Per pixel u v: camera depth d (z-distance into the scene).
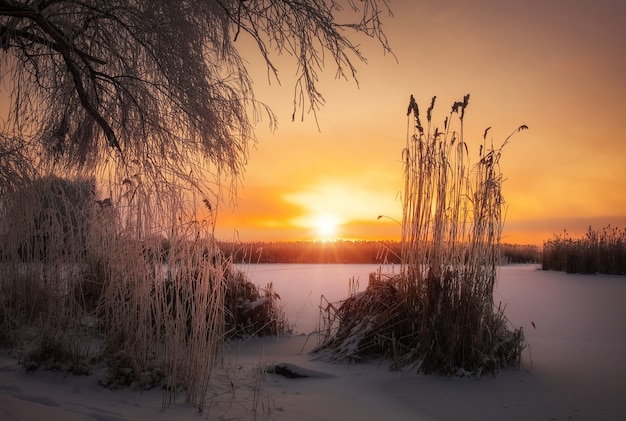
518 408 4.10
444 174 5.98
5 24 3.85
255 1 3.92
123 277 4.94
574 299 11.52
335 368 5.54
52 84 4.35
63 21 3.91
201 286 4.54
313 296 11.86
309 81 3.98
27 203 4.68
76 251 5.66
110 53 4.18
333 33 3.80
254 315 7.38
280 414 3.79
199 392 4.18
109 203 4.91
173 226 4.48
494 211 5.70
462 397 4.43
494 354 5.32
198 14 4.02
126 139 4.19
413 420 3.78
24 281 5.48
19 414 2.95
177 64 4.00
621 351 6.23
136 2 3.92
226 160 4.34
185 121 4.29
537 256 32.09
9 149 4.37
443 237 5.73
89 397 3.81
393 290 6.47
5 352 4.90
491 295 5.64
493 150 5.91
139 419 3.38
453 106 6.02
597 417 3.86
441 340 5.32
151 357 4.49
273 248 29.80
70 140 4.53
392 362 5.68
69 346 4.53
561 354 6.06
